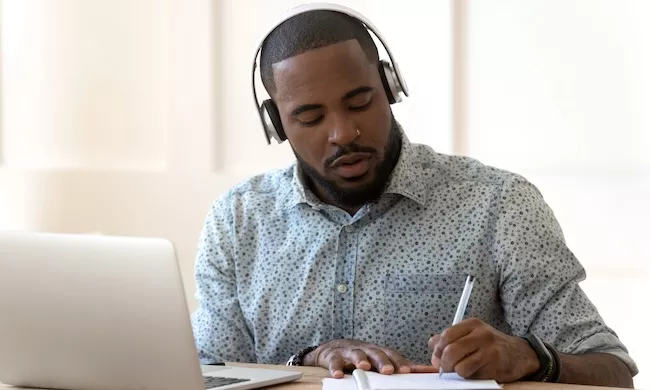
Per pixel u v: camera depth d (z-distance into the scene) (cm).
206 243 352
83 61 542
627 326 479
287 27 313
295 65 305
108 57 539
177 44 528
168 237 531
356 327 323
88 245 234
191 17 525
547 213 323
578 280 311
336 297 326
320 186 336
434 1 495
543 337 303
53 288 238
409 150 334
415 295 320
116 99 539
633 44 477
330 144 305
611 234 481
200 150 527
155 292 227
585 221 483
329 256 329
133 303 229
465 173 336
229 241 348
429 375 246
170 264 225
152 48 534
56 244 237
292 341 330
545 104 488
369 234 327
